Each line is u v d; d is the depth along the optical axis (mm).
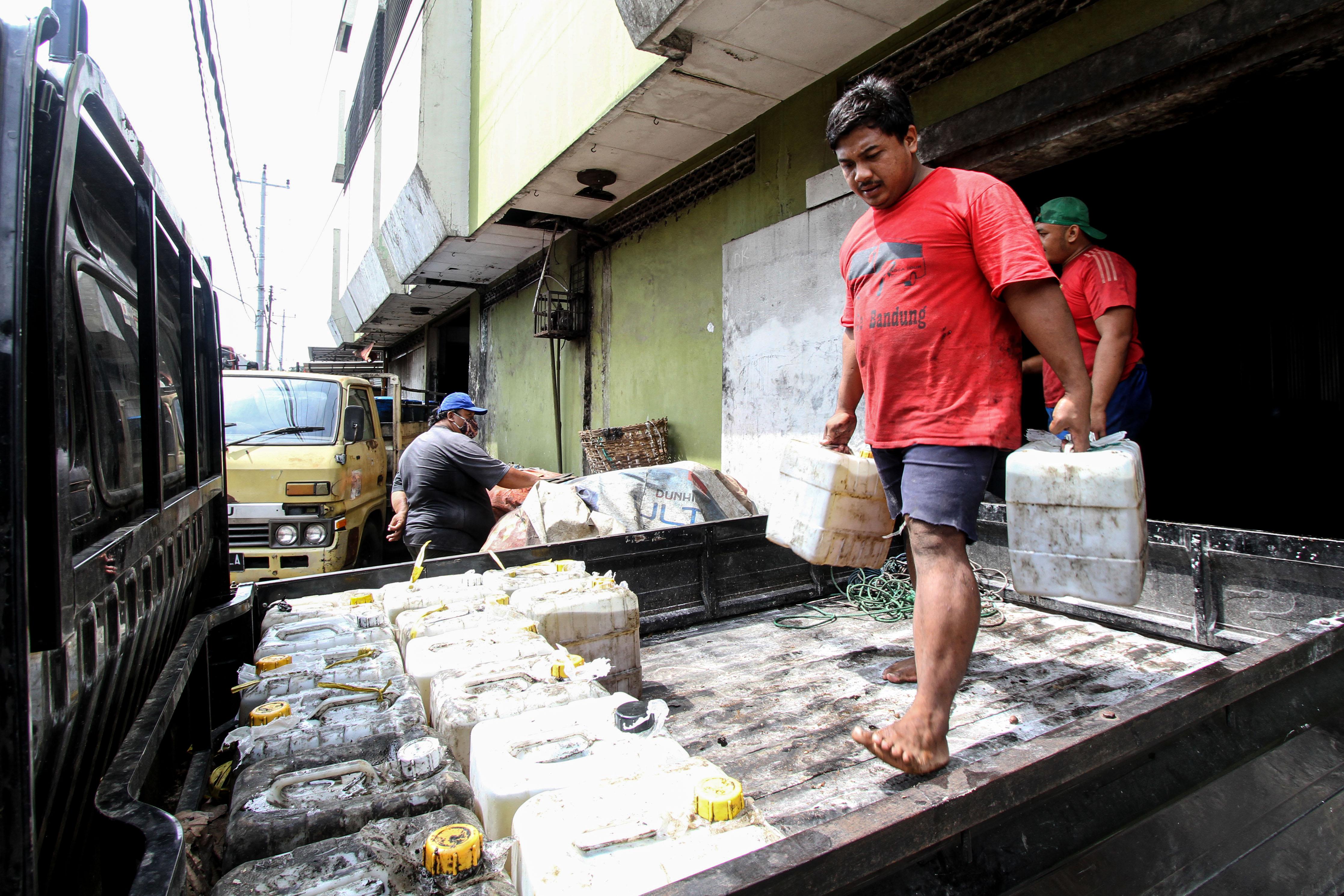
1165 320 5297
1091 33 3518
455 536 4551
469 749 1449
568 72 6180
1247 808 1328
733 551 3248
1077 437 1699
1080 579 1698
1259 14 2777
